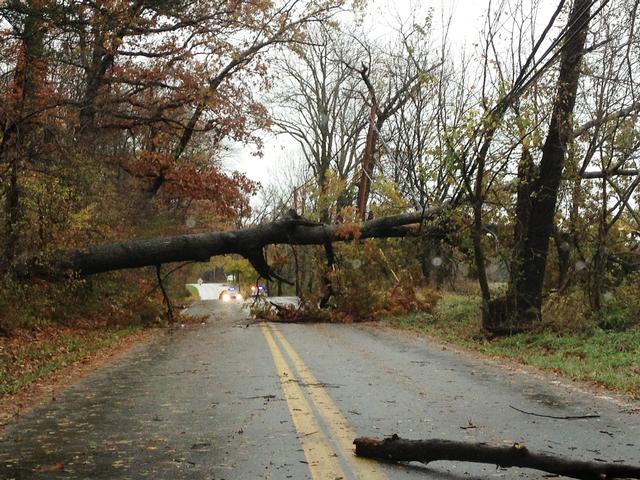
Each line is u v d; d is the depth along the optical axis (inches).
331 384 371.6
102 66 916.0
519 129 632.4
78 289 817.5
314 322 926.4
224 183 1094.4
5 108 650.8
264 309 984.3
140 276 933.8
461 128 626.2
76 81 921.5
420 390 350.9
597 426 262.8
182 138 1080.2
